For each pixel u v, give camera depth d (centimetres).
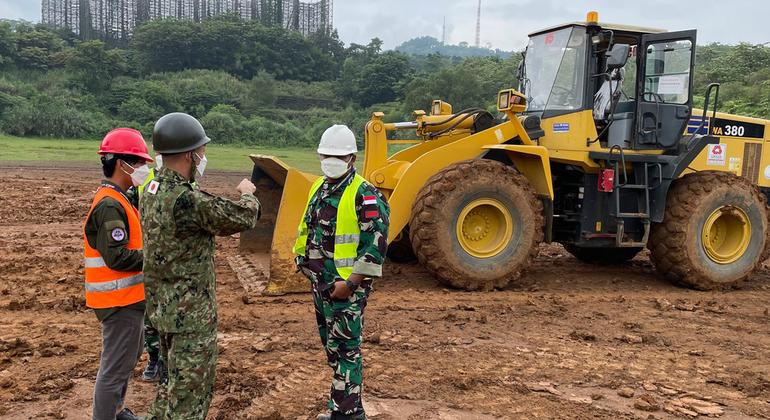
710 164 770
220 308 579
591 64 691
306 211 367
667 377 450
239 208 294
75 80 4606
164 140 289
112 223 309
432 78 4328
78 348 468
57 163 2091
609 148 718
